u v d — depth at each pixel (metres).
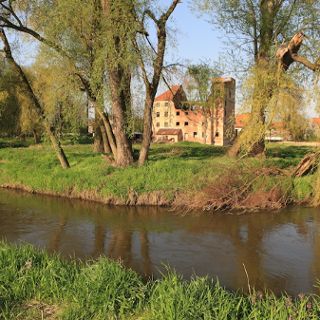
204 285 6.73
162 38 19.06
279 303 6.09
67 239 12.82
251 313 5.88
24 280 7.06
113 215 16.08
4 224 14.68
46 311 6.34
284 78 15.21
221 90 20.62
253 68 16.14
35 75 27.72
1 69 22.83
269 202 16.53
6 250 8.20
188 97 21.00
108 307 6.31
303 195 17.09
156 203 17.81
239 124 17.45
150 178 18.91
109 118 21.72
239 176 17.19
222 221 14.86
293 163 20.25
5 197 19.83
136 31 17.28
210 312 5.85
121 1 16.52
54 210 16.98
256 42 22.28
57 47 18.45
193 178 18.23
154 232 13.57
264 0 21.11
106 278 6.86
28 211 16.80
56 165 23.19
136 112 20.47
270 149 26.89
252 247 11.81
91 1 16.98
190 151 27.48
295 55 16.53
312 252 11.31
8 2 19.42
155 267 10.25
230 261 10.67
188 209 16.50
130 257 11.05
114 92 19.69
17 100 38.00
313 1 19.91
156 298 6.36
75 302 6.49
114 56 17.11
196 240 12.59
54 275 7.25
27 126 39.69
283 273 9.79
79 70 18.98
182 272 9.89
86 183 19.48
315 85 13.82
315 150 16.95
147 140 20.67
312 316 5.81
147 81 19.64
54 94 19.52
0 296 6.69
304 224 14.25
